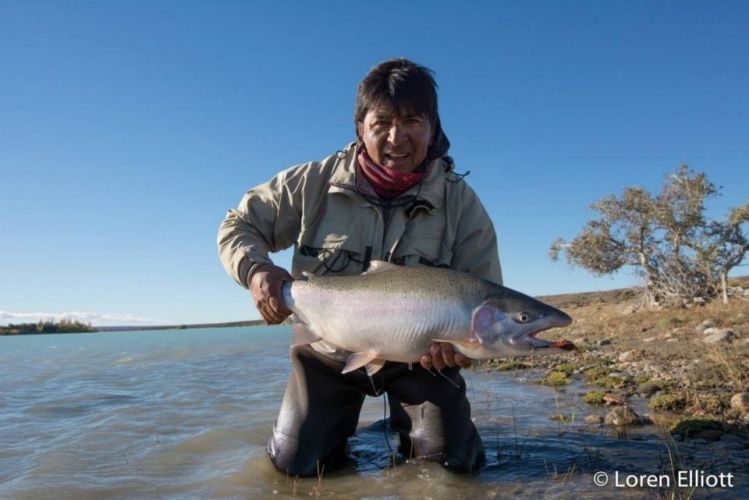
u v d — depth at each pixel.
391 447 1.34
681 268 5.93
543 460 1.17
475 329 1.00
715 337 2.94
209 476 1.17
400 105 1.09
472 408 1.79
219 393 2.28
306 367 1.20
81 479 1.16
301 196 1.22
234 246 1.17
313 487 1.09
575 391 2.02
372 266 1.09
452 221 1.22
